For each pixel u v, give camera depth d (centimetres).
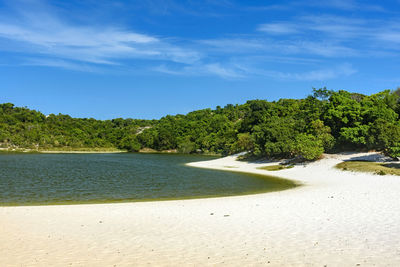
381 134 4662
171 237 1330
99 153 12475
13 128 12688
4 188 3047
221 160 7244
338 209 1797
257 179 3928
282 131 5938
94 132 16312
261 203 2103
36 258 1086
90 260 1066
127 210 1923
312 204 1983
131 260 1066
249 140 7069
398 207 1791
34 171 4803
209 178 4078
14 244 1245
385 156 4575
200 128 15150
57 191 2911
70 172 4769
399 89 7300
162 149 14338
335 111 5953
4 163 6328
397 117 5856
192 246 1209
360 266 978
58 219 1675
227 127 12838
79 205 2130
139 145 14275
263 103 12975
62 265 1021
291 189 2931
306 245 1189
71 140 13812
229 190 2998
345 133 5322
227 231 1409
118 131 16412
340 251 1114
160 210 1917
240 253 1121
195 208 1973
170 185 3391
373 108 5756
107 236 1354
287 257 1073
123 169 5459
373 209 1759
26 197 2572
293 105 9481
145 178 4069
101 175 4391
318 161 4931
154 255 1112
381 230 1347
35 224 1566
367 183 2931
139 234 1380
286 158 5853
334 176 3719
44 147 12456
